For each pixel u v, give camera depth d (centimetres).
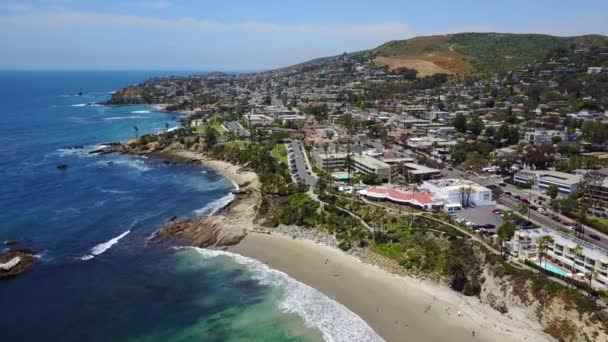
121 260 12431
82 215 16000
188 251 13062
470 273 10619
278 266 12000
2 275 11281
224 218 15350
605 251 10069
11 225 14850
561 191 16262
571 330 8488
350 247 12694
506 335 8819
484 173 19775
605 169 18325
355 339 8812
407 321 9356
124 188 19738
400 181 18475
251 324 9394
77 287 10881
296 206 15400
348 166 19438
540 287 9294
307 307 9981
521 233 11488
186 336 8994
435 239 12206
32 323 9362
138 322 9462
